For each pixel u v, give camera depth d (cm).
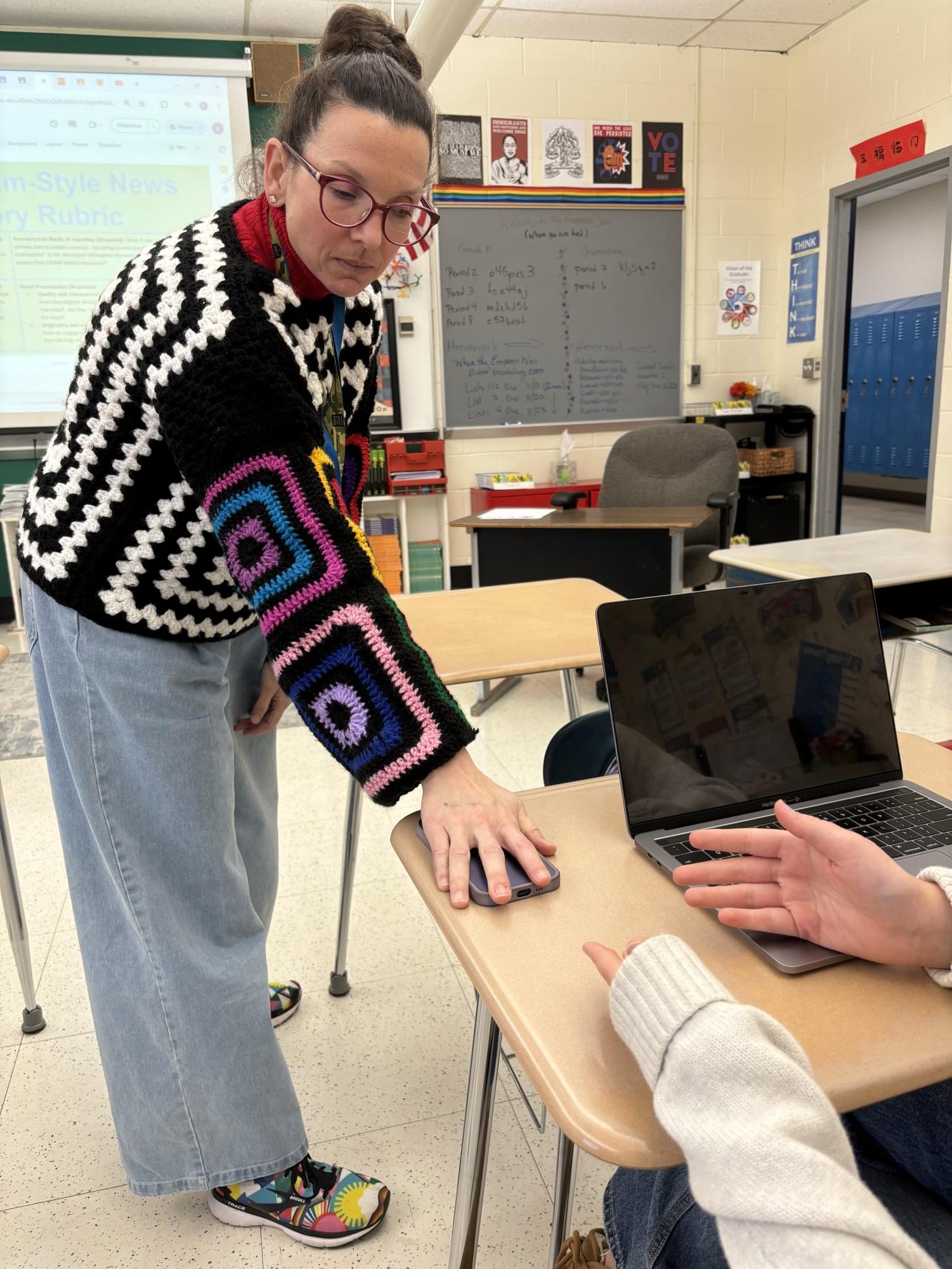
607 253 536
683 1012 50
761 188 558
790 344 572
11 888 160
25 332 459
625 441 407
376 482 504
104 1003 113
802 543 253
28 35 443
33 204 448
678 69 527
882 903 61
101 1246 124
